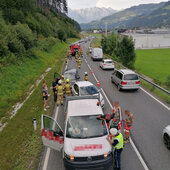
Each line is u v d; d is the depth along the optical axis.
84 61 33.25
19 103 12.92
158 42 75.69
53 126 6.31
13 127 9.42
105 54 44.00
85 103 7.73
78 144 5.94
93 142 6.00
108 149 5.78
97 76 20.69
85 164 5.54
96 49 32.94
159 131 8.55
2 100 12.41
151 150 7.17
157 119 9.76
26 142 7.95
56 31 69.38
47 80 19.05
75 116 6.87
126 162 6.50
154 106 11.59
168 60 43.78
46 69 24.62
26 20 41.62
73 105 7.61
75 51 41.19
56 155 6.99
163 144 7.55
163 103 12.09
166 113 10.50
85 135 6.27
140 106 11.61
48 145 6.37
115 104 7.56
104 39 46.22
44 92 11.21
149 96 13.58
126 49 28.72
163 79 25.11
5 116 10.88
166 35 75.56
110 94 14.12
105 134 6.34
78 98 8.24
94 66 27.72
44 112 10.99
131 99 12.95
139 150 7.17
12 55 20.75
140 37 73.88
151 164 6.38
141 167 6.24
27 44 26.58
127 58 28.95
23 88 15.78
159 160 6.58
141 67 35.22
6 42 20.42
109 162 5.70
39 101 12.88
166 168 6.18
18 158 6.93
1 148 7.68
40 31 49.09
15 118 10.44
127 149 7.25
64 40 74.81
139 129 8.75
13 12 35.53
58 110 11.27
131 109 11.13
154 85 14.16
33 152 7.19
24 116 10.63
